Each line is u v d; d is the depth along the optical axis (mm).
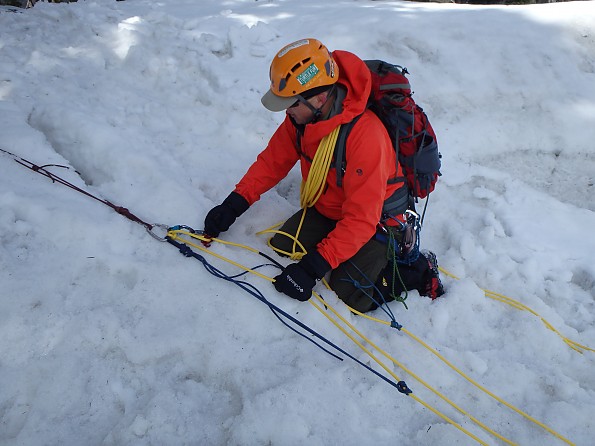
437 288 3002
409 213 2908
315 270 2578
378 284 2871
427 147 2668
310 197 2881
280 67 2432
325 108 2555
